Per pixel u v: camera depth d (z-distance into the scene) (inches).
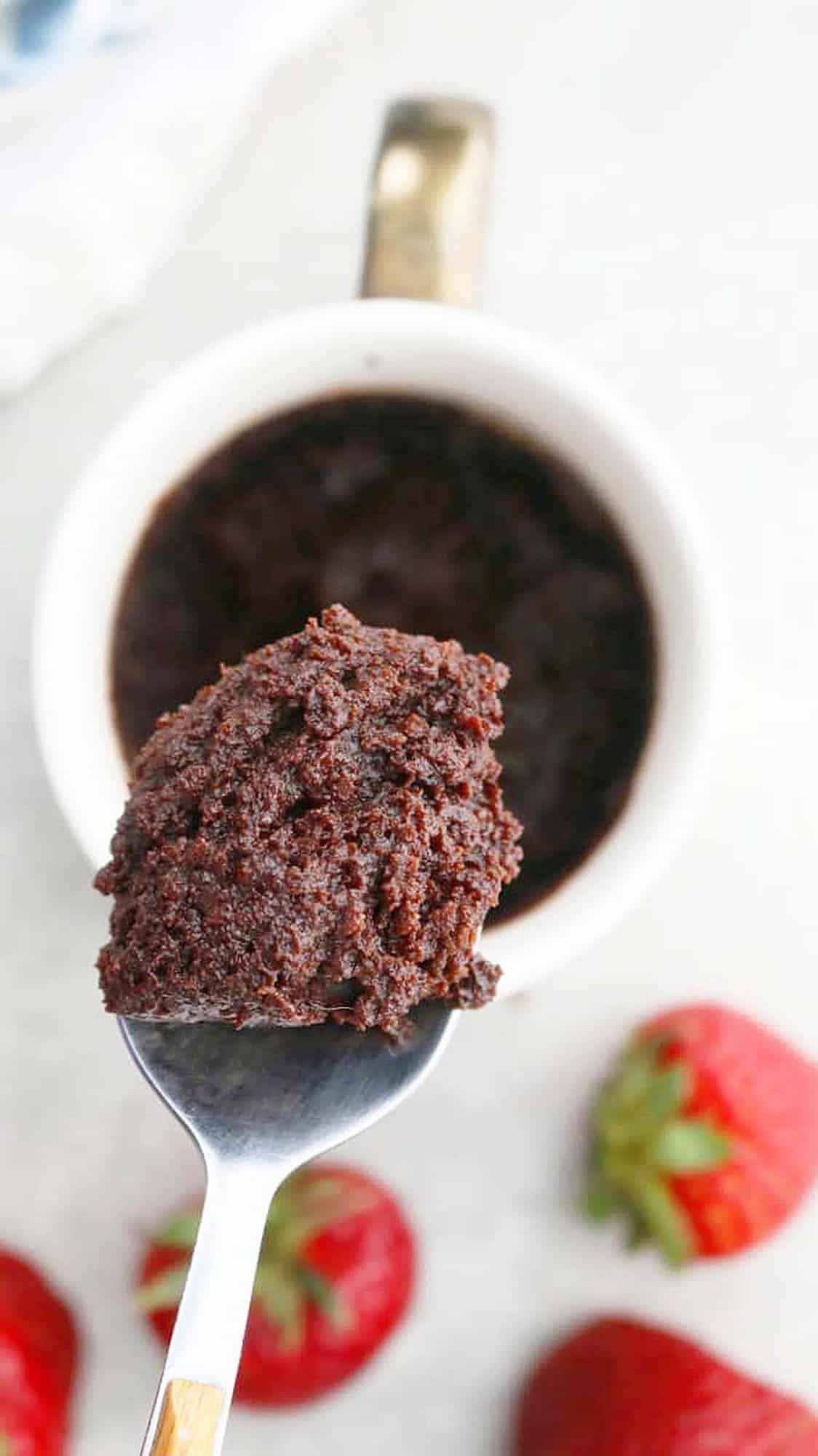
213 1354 11.0
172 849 11.0
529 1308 14.6
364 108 15.0
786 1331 14.6
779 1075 14.1
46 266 14.5
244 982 10.8
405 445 13.2
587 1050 14.7
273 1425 14.6
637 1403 14.0
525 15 15.1
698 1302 14.6
